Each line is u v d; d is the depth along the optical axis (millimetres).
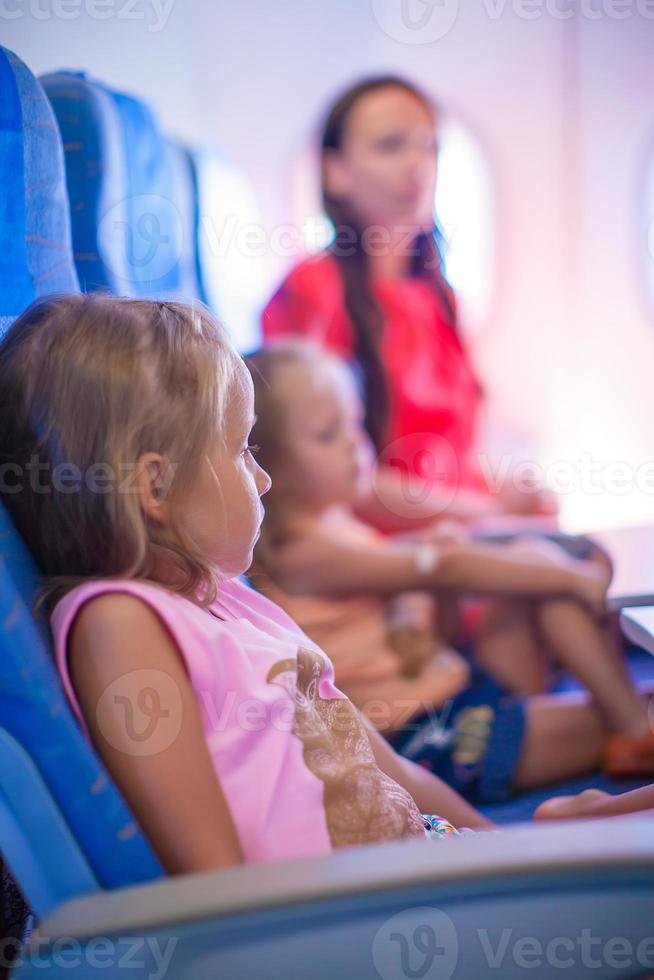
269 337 2410
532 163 2564
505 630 1906
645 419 2670
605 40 2531
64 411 759
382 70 2479
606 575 1857
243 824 737
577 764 1418
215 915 571
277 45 2453
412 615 1872
